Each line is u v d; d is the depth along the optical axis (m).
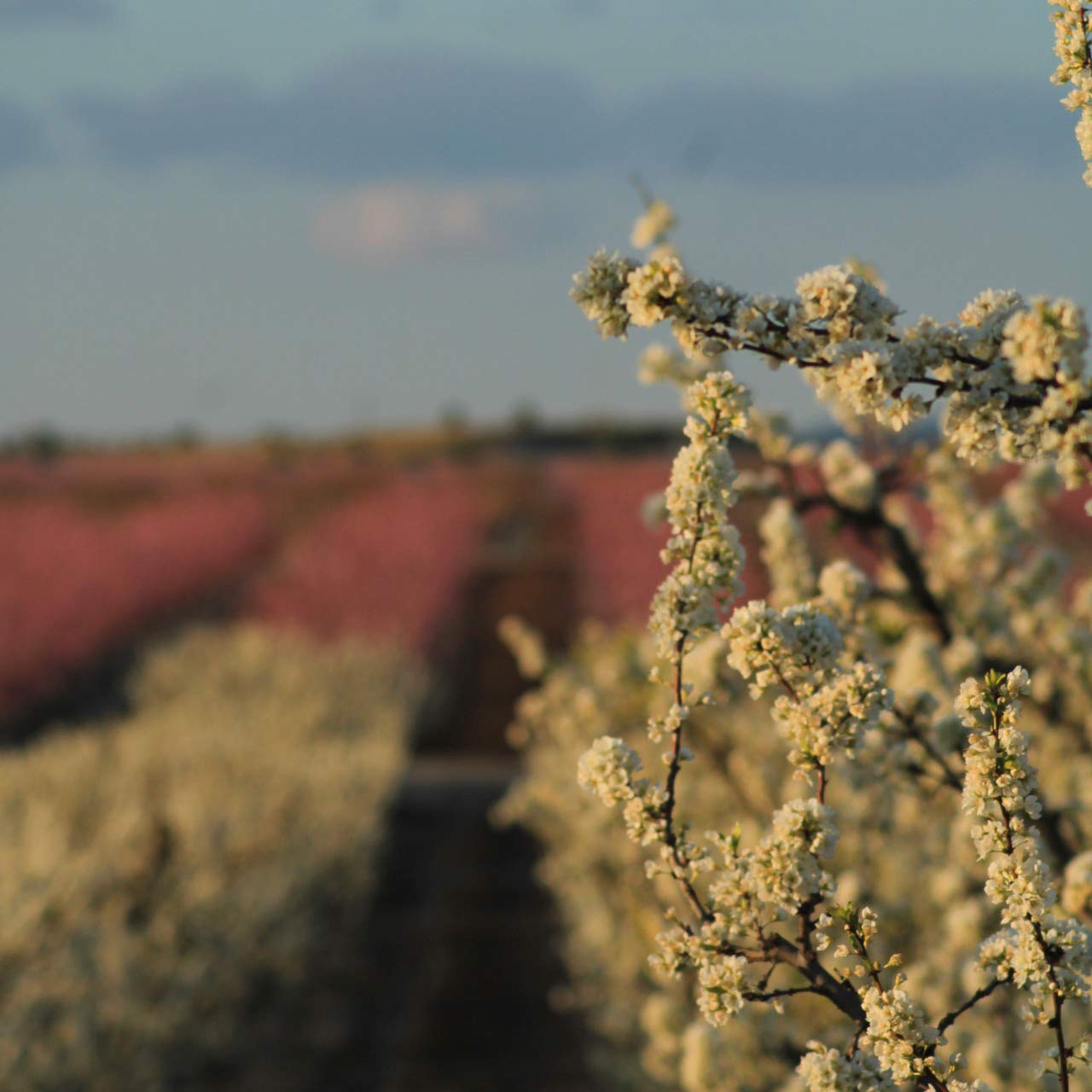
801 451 6.22
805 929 3.11
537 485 118.25
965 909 5.61
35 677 44.97
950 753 5.17
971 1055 5.00
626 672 9.62
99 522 81.00
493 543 84.75
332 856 23.20
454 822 32.44
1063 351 2.60
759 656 3.20
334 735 37.41
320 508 100.25
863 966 3.04
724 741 8.73
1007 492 6.85
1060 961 2.99
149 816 19.78
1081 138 3.00
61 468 136.38
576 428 180.00
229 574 68.31
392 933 24.23
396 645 47.94
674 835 3.25
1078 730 6.45
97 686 47.91
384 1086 17.27
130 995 15.27
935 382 2.85
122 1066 14.85
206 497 104.62
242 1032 18.28
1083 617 6.80
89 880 15.98
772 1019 6.17
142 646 52.31
